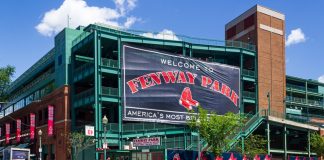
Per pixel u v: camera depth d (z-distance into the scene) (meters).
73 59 55.38
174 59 56.09
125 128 50.72
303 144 65.19
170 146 52.94
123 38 52.88
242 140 50.41
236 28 70.62
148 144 42.41
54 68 60.28
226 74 60.62
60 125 54.50
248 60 66.25
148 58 53.91
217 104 58.94
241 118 47.81
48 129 55.41
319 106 90.06
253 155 46.44
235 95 61.03
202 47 59.47
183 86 56.19
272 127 59.88
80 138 47.34
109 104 52.94
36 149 62.28
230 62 65.94
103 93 49.91
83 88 55.69
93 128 47.59
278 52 67.88
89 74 50.91
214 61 64.06
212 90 58.81
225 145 42.22
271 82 65.94
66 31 56.06
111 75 52.53
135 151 39.66
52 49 61.38
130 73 52.19
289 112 82.19
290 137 67.31
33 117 60.50
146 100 52.84
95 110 48.81
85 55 56.91
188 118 55.41
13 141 73.56
